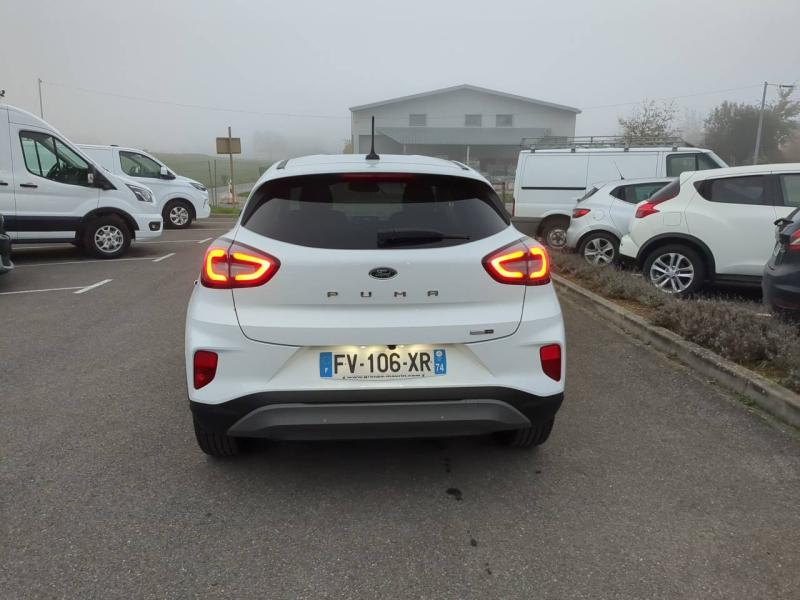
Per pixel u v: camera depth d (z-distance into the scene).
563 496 3.20
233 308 2.93
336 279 2.89
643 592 2.47
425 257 2.94
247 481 3.33
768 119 51.88
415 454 3.67
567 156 12.68
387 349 2.94
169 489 3.24
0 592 2.44
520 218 13.05
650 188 10.05
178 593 2.45
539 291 3.10
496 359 3.01
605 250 10.09
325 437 2.98
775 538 2.83
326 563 2.65
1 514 2.98
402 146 55.50
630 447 3.74
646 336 5.95
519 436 3.57
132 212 11.63
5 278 9.42
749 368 4.75
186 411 4.27
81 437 3.85
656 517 3.00
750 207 7.29
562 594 2.46
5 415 4.18
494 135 53.16
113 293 8.28
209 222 20.17
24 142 10.53
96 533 2.84
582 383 4.83
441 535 2.86
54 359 5.41
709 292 8.16
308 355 2.91
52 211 10.83
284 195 3.15
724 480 3.35
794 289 5.04
